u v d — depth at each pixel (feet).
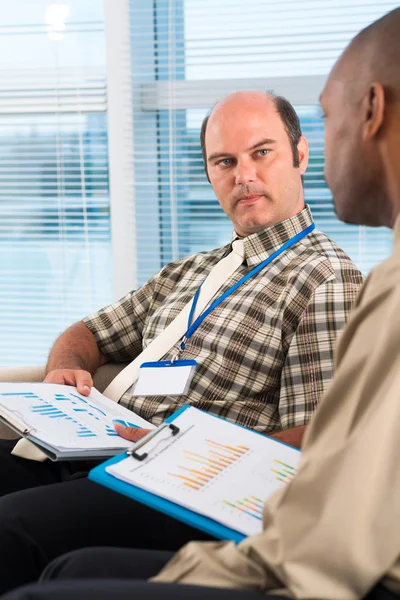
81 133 9.02
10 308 9.46
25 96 9.00
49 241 9.29
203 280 6.24
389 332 2.32
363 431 2.30
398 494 2.25
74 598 2.32
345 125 2.84
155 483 3.32
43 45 8.95
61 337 6.62
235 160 5.84
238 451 3.75
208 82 8.61
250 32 8.40
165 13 8.63
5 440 5.68
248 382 5.34
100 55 8.88
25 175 9.19
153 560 3.12
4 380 6.16
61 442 4.33
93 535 4.12
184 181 8.86
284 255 5.70
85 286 9.32
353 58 2.80
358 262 8.55
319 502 2.33
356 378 2.40
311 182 8.56
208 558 2.50
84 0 8.83
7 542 3.98
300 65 8.40
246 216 5.83
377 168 2.77
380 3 8.09
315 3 8.23
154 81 8.73
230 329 5.49
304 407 4.98
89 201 9.14
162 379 5.56
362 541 2.21
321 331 5.05
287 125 5.89
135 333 6.70
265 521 2.48
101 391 6.49
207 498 3.25
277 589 2.37
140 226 9.01
